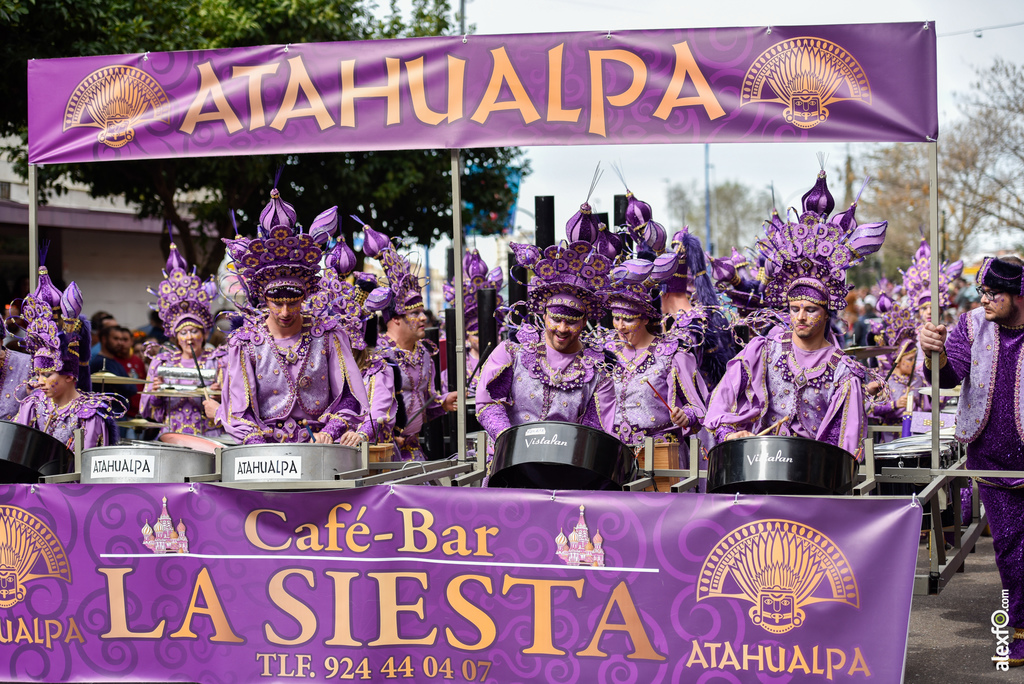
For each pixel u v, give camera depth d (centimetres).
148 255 1770
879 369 802
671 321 594
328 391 477
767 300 458
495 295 672
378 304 595
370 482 399
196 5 1134
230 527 389
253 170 1195
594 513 361
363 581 378
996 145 2455
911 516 338
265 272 451
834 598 343
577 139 428
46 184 1224
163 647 394
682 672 355
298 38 1209
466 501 371
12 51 912
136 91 472
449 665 373
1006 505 438
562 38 428
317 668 381
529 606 366
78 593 402
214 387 694
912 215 2872
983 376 437
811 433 436
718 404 446
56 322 498
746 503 350
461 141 438
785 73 405
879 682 338
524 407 467
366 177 1255
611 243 505
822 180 453
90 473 420
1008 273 420
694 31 415
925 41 390
